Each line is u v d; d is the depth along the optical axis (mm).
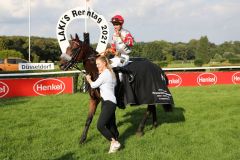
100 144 6211
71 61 6176
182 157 5402
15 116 8758
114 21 6395
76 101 11250
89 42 6297
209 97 11766
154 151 5707
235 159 5273
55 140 6465
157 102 6230
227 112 8938
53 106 10234
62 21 12367
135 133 6965
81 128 7367
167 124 7633
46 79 13047
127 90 6082
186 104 10266
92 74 6133
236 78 16609
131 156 5484
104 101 5582
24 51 54906
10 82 12539
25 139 6527
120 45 6477
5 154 5578
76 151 5789
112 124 6188
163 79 6578
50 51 58188
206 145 6020
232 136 6598
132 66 6289
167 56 62656
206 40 66000
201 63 38312
